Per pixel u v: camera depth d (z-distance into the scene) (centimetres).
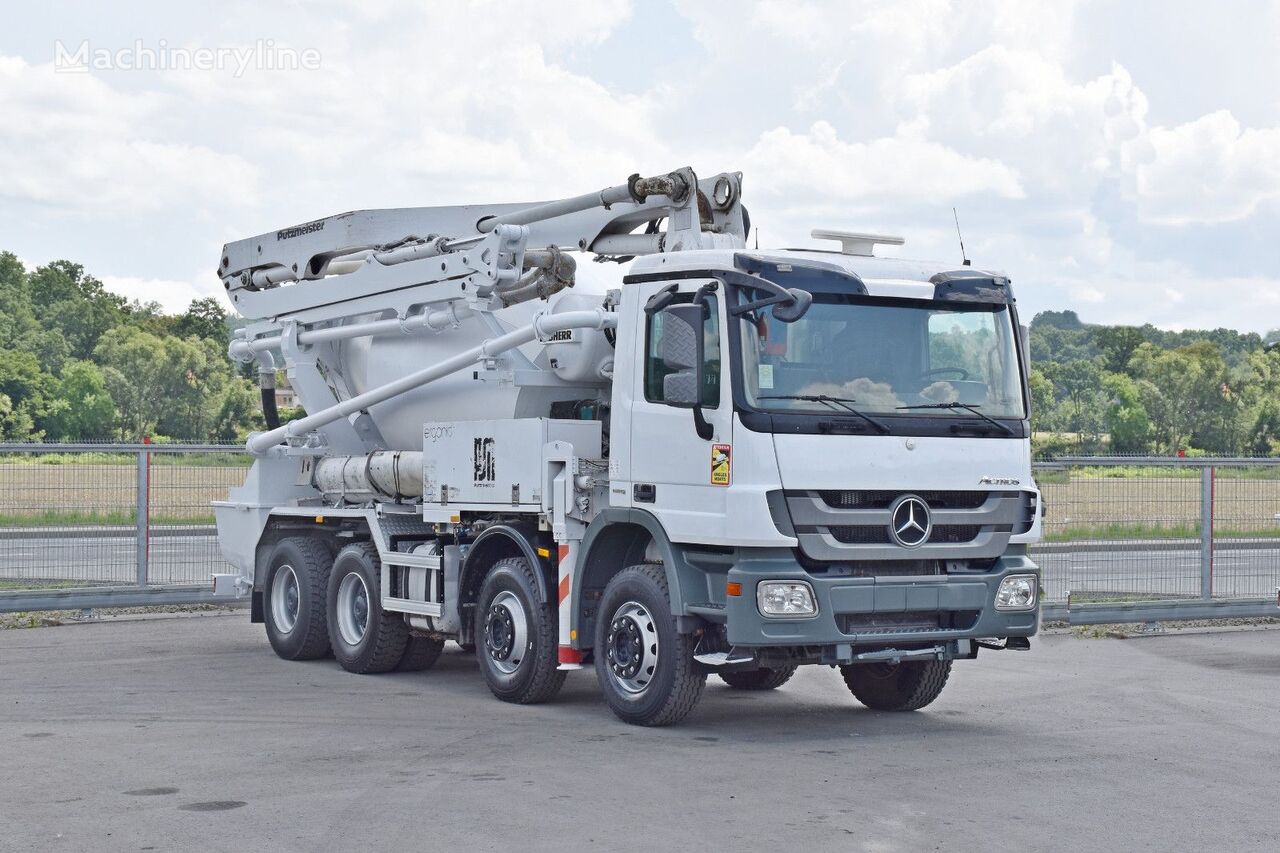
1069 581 1648
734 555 968
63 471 1712
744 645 948
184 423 12900
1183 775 871
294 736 988
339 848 686
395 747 948
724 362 965
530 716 1086
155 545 1753
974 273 1038
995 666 1397
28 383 12581
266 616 1450
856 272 1002
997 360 1034
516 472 1147
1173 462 1694
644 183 1140
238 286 1546
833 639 956
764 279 968
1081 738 1003
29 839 702
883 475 971
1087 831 729
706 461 975
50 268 15775
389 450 1411
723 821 743
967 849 691
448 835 710
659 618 1016
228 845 691
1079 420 13088
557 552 1123
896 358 998
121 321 15325
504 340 1202
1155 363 13488
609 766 888
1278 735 1016
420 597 1253
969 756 931
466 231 1334
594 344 1158
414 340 1360
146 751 927
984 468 1008
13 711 1086
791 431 952
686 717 1068
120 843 694
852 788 827
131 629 1655
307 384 1471
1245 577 1727
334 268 1462
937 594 986
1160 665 1404
